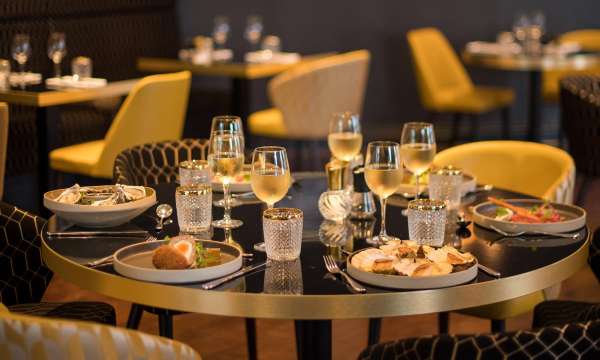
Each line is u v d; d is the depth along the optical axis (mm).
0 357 1767
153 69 6324
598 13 8398
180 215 2496
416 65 7250
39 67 6000
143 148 3496
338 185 2703
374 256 2162
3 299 2773
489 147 3564
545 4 8273
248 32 6875
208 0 7375
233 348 3816
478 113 7562
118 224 2547
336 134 2924
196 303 2035
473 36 8172
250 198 2896
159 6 7004
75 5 6234
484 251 2336
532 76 7031
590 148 5215
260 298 2004
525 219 2586
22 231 2750
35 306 2701
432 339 1788
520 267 2205
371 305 2014
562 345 1733
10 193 5820
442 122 8227
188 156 3562
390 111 8133
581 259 2355
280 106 5953
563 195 3145
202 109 6512
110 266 2191
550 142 8336
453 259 2152
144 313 4191
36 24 5977
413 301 2033
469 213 2717
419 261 2146
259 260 2254
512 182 3531
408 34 7285
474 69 8281
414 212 2365
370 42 7961
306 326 2482
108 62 6539
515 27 8203
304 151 7723
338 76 5930
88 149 5066
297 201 2859
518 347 1734
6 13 5750
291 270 2176
